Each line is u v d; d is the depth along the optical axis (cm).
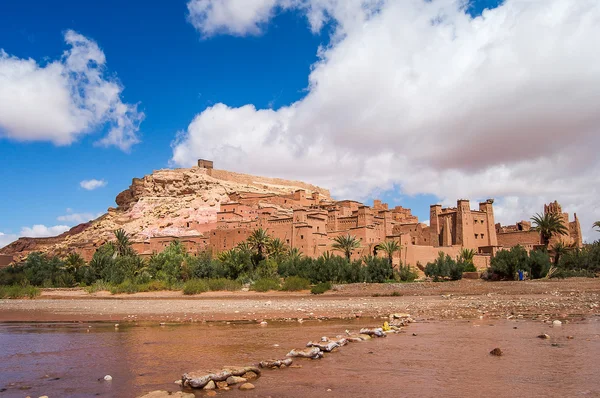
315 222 8031
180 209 12875
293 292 5022
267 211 8569
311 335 1812
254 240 6906
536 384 930
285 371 1114
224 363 1254
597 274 5378
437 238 8281
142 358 1382
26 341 1862
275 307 3297
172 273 6556
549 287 3994
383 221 8919
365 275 5622
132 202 15438
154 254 7994
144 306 3744
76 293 6097
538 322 1969
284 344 1583
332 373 1078
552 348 1323
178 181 14838
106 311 3403
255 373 1084
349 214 9669
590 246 6244
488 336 1597
